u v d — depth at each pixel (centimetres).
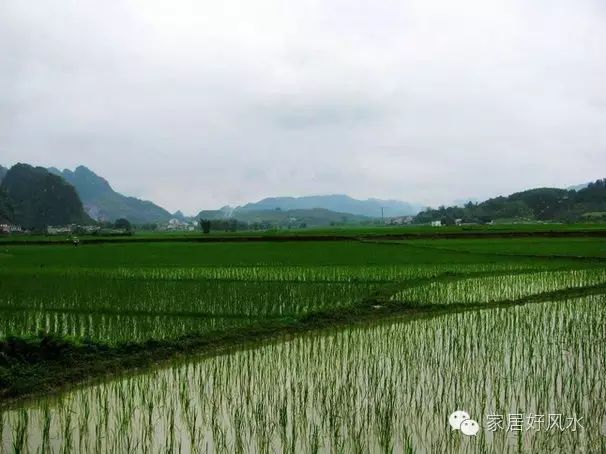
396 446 625
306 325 1320
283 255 3322
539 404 731
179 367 988
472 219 14675
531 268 2416
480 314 1453
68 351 1016
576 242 4197
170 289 1794
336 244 4444
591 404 736
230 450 627
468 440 634
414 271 2286
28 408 802
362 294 1712
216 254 3475
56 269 2425
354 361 980
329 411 727
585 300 1653
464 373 892
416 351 1047
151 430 687
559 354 1009
